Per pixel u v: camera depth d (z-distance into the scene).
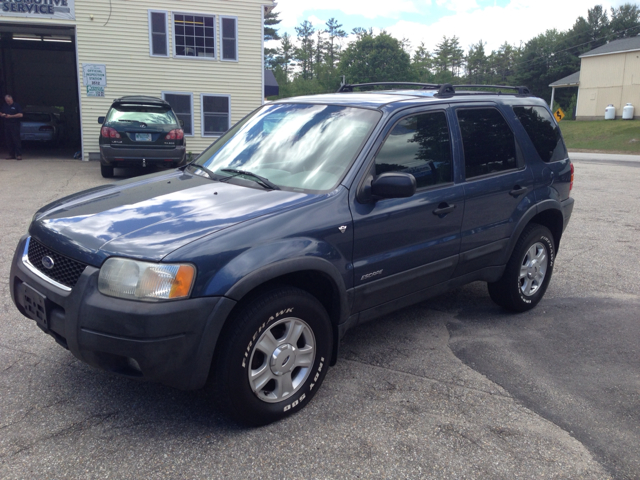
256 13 18.77
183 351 2.62
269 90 20.97
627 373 3.71
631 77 45.47
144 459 2.66
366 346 4.04
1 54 24.33
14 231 6.96
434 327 4.43
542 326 4.49
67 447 2.73
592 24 83.56
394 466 2.67
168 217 2.93
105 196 3.40
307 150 3.55
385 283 3.47
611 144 34.22
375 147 3.40
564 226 5.01
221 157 3.91
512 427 3.04
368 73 76.38
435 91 4.26
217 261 2.67
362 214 3.26
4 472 2.53
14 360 3.62
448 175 3.85
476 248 4.08
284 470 2.61
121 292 2.58
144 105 12.31
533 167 4.56
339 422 3.04
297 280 3.26
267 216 2.93
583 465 2.73
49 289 2.82
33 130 20.23
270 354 2.91
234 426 2.96
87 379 3.41
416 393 3.37
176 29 18.14
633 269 6.15
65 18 17.12
